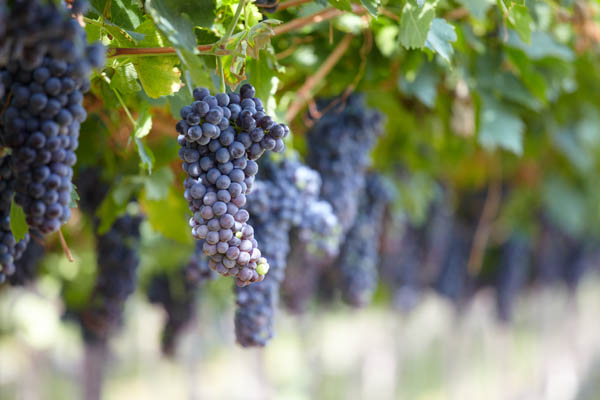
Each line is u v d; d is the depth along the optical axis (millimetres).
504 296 6656
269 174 2268
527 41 2166
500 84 2736
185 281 4348
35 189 1173
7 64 1150
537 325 14805
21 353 8891
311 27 2480
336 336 17562
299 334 12422
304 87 2400
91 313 2924
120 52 1558
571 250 7926
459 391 14852
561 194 5332
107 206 2512
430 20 1855
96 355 6293
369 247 3338
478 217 5879
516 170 5367
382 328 11039
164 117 2385
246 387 10992
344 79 2648
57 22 1039
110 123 2305
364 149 2787
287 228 2326
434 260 5863
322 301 6289
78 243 4156
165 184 2416
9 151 1275
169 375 14078
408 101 3357
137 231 2904
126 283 2902
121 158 2576
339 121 2691
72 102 1206
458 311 7184
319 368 13078
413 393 14867
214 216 1311
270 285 2156
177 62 1665
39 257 2885
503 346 12273
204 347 11891
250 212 2191
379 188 3299
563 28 2871
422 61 2662
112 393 14133
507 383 12719
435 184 5145
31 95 1159
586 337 17188
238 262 1306
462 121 3367
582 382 15617
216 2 1715
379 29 2473
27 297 5895
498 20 2609
